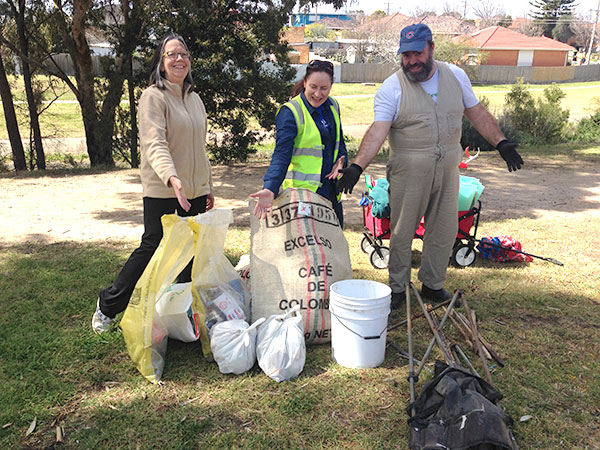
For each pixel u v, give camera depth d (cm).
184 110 369
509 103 2008
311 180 400
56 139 2062
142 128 354
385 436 290
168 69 358
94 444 281
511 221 770
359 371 353
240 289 402
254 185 1067
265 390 330
